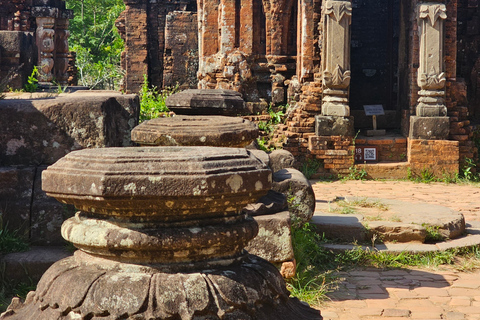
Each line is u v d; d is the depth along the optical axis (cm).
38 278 423
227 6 1325
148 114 1262
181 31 1742
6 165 485
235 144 450
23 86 1120
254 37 1338
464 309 425
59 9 1562
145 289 192
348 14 1178
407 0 1326
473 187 1116
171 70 1747
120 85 1878
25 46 1156
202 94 581
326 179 1194
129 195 187
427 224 618
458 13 1387
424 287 482
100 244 197
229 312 194
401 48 1381
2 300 393
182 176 189
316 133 1209
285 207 496
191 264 202
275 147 1277
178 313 189
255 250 450
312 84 1230
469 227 698
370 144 1243
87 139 491
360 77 1691
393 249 571
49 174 206
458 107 1245
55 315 199
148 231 195
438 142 1193
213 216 205
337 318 402
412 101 1246
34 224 464
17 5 1520
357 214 676
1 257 428
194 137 434
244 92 1346
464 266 546
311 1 1236
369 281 498
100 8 3281
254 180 202
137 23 1784
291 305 228
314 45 1244
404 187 1096
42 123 487
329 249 571
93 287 194
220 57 1349
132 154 200
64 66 1591
